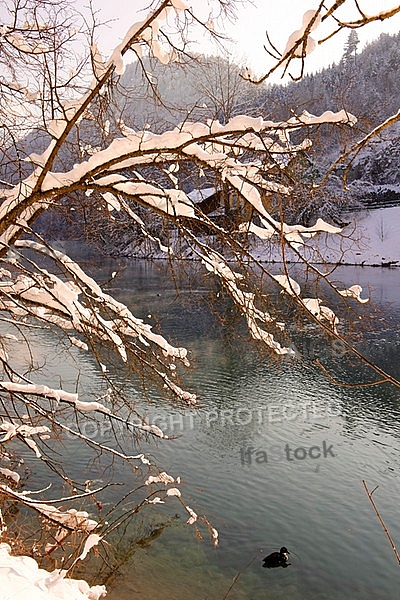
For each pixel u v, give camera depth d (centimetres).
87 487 639
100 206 565
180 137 428
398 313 2244
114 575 813
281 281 464
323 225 455
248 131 393
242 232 473
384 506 1030
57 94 456
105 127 489
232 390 1541
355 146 307
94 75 422
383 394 1548
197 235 529
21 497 530
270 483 1105
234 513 1012
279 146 418
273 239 472
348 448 1253
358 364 1733
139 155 439
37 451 588
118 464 1154
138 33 390
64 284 505
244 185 430
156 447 1227
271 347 536
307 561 888
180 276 543
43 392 538
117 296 2581
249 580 836
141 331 572
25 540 634
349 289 459
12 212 478
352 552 910
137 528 942
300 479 1118
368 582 840
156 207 473
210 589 813
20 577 341
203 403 1437
